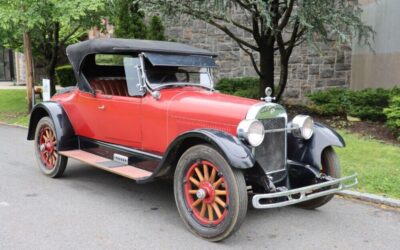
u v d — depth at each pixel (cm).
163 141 507
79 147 643
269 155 470
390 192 577
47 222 469
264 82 1091
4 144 909
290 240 435
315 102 1116
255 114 443
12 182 623
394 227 475
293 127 502
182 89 547
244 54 1397
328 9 904
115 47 536
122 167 539
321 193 447
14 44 1384
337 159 506
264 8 852
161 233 445
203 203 432
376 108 982
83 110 612
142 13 1329
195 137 433
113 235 438
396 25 1090
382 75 1164
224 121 455
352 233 456
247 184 458
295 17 911
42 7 1091
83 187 604
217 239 421
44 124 657
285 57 1061
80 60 600
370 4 1219
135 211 510
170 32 1391
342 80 1405
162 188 607
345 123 994
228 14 1046
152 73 536
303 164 502
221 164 409
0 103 1516
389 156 742
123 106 548
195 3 987
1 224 461
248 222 485
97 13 1220
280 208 534
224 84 1344
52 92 1427
